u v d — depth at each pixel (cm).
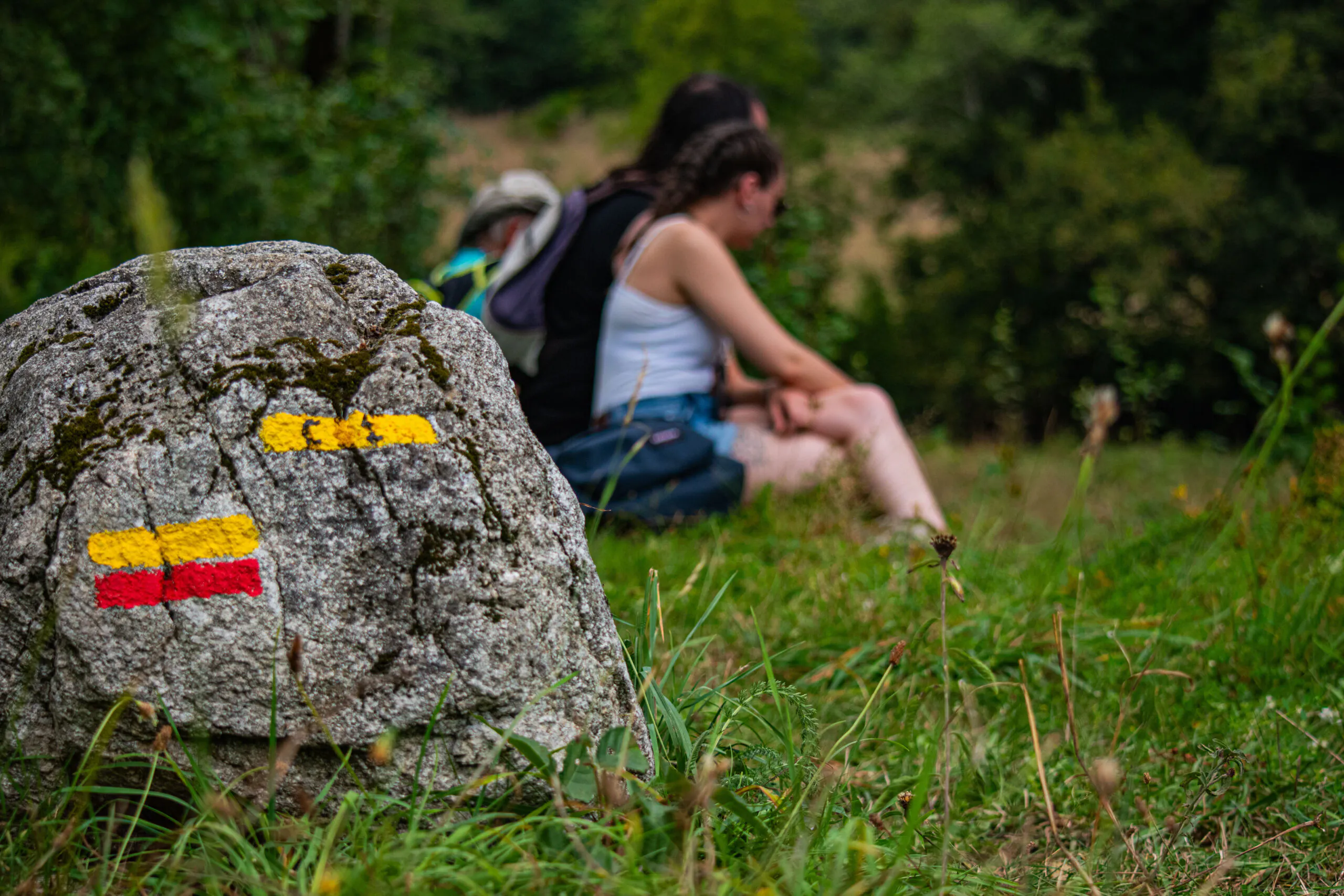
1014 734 253
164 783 162
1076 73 1510
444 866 145
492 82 3709
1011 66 1504
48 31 559
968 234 1424
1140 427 734
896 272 1520
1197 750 234
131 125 579
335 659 161
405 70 1057
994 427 1339
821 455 449
